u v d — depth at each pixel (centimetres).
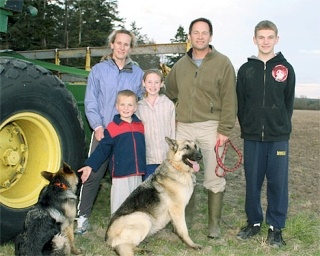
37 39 1888
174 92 498
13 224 402
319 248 454
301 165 840
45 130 421
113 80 471
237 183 728
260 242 464
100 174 475
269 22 439
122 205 425
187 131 478
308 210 578
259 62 445
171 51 618
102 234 473
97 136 460
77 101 509
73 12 3148
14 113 390
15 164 416
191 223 514
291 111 458
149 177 449
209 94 465
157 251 434
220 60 460
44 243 357
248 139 459
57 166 427
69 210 386
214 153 473
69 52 739
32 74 401
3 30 444
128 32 472
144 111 465
